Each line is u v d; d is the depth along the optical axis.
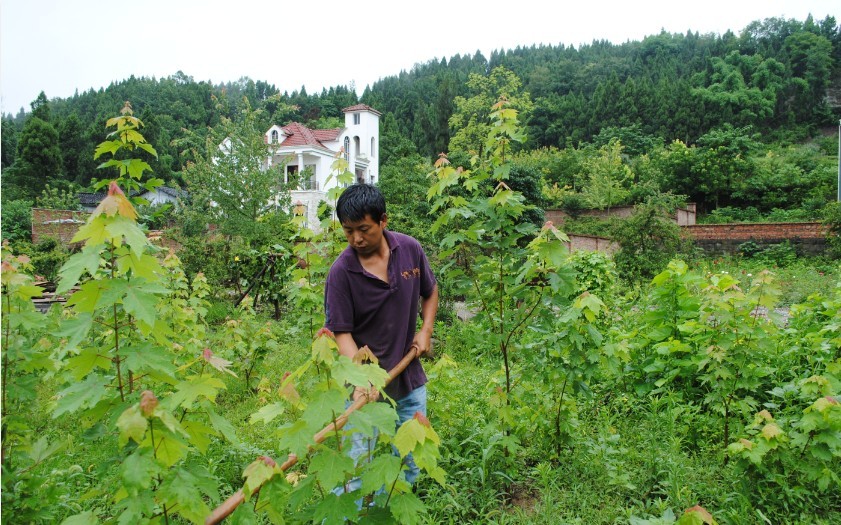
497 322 3.40
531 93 72.31
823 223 19.17
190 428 1.68
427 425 1.55
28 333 2.65
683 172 34.19
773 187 33.09
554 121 57.81
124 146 2.31
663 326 4.68
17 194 32.97
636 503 3.03
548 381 3.41
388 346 2.70
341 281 2.59
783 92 55.44
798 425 2.95
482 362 5.88
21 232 18.78
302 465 3.23
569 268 3.13
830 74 61.97
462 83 75.50
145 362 1.64
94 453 3.52
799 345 4.80
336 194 4.52
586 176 34.94
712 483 3.15
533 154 41.41
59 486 2.65
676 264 4.81
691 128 50.62
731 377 3.49
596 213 29.20
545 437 3.49
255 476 1.56
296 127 33.62
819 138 51.16
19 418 2.05
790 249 20.36
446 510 2.93
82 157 41.50
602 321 6.43
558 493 3.11
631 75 71.06
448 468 3.29
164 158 38.72
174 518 2.58
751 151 35.09
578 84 70.25
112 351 1.67
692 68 67.50
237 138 15.53
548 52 93.56
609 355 3.53
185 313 4.83
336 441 1.80
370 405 1.61
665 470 3.23
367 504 1.81
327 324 2.63
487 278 3.41
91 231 1.48
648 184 29.41
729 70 57.84
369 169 40.31
